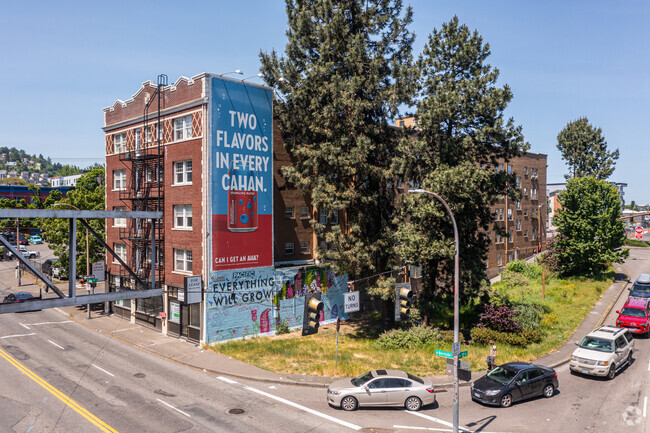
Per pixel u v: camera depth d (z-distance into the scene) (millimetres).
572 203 49406
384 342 29531
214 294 30047
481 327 30719
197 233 30328
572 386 22188
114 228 39781
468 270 29422
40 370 23859
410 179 32875
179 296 30922
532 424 17625
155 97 34156
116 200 39438
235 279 31203
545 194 69062
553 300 40562
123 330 34156
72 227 19922
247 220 31859
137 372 24094
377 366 24828
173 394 20719
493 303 32844
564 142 67062
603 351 23625
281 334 33562
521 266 52094
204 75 29641
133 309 36656
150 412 18391
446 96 29031
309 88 32406
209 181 29844
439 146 30328
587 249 48000
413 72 31516
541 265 53938
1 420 17359
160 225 34031
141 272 35531
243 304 31656
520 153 30438
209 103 29781
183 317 31453
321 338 32219
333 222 39031
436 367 24922
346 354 27547
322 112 31625
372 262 32281
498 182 30531
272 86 34438
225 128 30688
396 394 19141
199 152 30172
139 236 35781
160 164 34031
